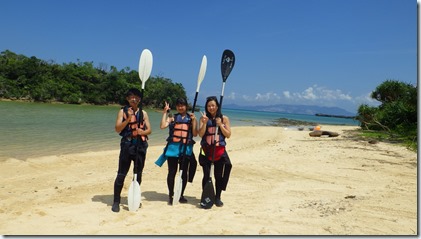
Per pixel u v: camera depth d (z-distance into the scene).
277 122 48.94
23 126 18.47
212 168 4.99
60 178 7.11
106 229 3.92
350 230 3.99
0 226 3.95
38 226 3.96
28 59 68.19
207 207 4.94
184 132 5.10
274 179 7.27
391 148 12.94
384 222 4.29
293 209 4.90
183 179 5.29
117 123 4.82
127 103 4.98
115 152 11.05
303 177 7.50
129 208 4.73
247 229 4.00
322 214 4.63
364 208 4.91
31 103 57.56
